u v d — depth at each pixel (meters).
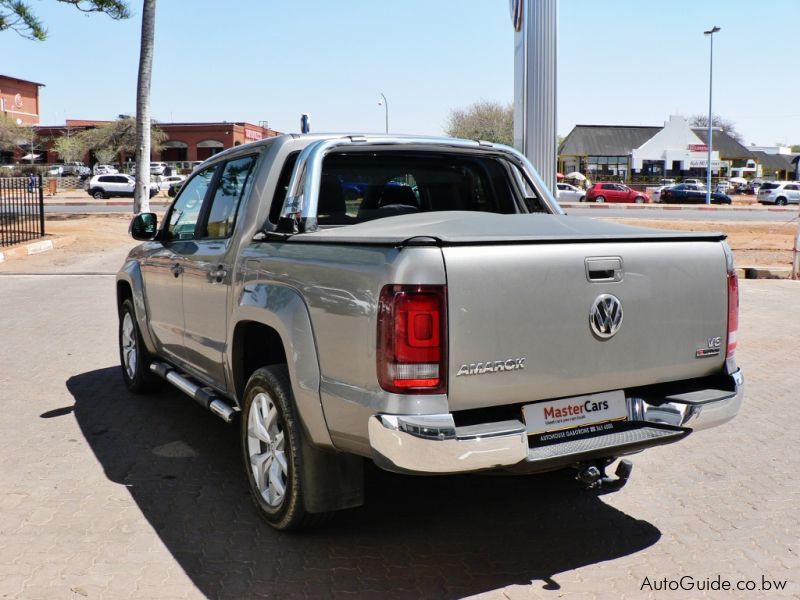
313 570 3.58
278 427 3.88
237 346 4.21
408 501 4.42
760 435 5.64
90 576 3.50
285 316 3.61
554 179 12.34
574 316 3.32
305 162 4.04
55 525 4.03
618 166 77.81
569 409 3.41
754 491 4.59
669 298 3.60
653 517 4.22
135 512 4.20
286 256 3.73
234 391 4.34
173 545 3.81
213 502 4.34
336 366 3.32
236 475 4.77
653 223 30.20
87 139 79.12
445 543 3.88
